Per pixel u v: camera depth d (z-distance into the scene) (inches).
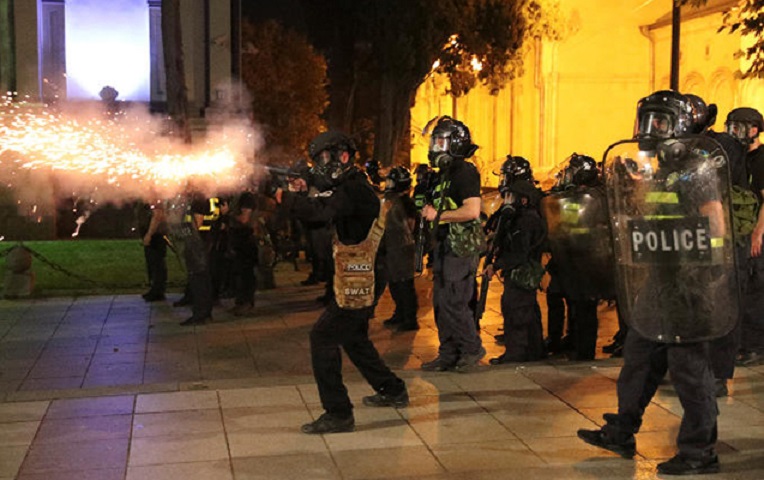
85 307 488.7
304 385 294.7
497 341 395.5
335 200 238.7
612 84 1341.0
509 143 1456.7
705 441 209.3
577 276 323.0
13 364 357.4
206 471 217.2
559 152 1349.7
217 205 492.1
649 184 206.4
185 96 714.2
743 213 281.3
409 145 1090.7
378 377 264.5
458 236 304.3
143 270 663.8
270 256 560.7
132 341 400.8
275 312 475.2
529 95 1384.1
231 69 1031.0
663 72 1291.8
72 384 326.6
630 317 210.1
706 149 203.5
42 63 1002.1
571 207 320.8
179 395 283.6
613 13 1322.6
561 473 212.8
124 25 1026.1
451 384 293.3
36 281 597.6
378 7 953.5
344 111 1108.5
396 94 994.7
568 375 303.1
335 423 243.8
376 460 223.0
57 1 1006.4
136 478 213.2
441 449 230.5
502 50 1008.9
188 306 489.7
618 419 221.5
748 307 313.0
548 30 1029.2
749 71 567.8
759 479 206.5
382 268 251.8
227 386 294.7
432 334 415.8
